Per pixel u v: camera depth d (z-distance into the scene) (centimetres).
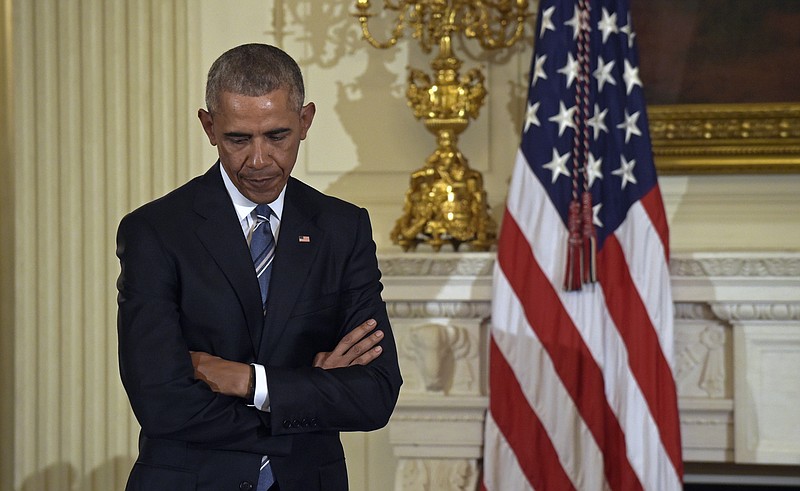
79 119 1393
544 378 1202
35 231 1389
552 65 1222
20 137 1385
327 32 1418
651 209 1198
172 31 1406
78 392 1388
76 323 1391
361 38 1412
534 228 1211
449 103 1272
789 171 1345
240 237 775
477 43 1402
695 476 1404
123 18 1400
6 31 1393
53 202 1392
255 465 758
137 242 766
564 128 1214
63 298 1391
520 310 1206
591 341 1197
